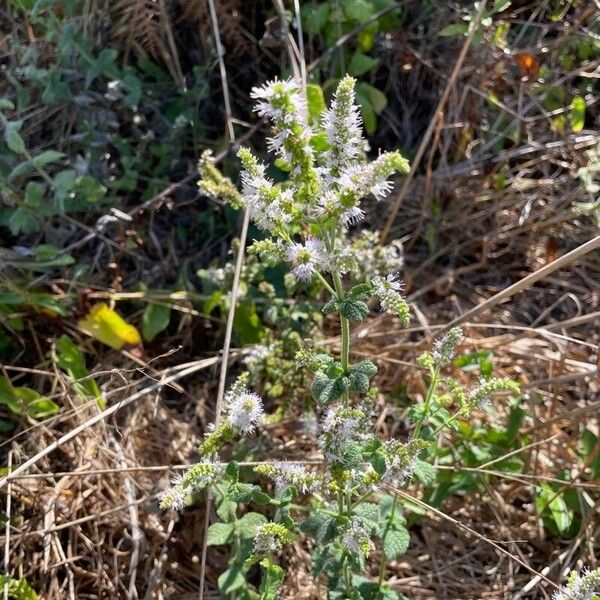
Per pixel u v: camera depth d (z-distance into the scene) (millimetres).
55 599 2225
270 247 1652
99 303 2730
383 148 3416
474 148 3363
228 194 2498
